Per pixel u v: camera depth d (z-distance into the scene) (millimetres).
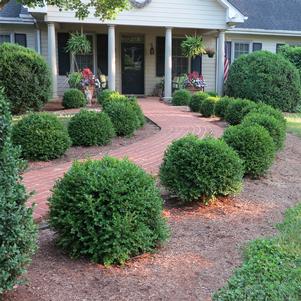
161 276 3051
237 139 5816
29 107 11703
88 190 3244
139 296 2762
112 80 15367
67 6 11250
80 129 7637
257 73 14539
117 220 3148
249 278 2676
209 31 17516
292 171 6555
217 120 11391
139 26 15930
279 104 14398
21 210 2506
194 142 4617
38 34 16375
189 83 16953
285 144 8617
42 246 3502
